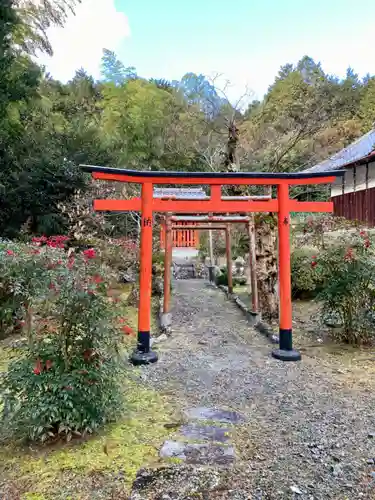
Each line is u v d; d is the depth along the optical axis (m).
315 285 7.10
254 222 6.44
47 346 2.41
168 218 6.30
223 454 2.29
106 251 6.76
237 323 6.22
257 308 6.17
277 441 2.49
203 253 13.83
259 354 4.59
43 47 12.27
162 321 5.99
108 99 17.05
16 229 9.02
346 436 2.55
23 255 4.39
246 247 9.56
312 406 3.06
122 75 18.97
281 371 3.94
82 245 8.12
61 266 3.02
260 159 9.55
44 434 2.27
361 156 11.49
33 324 2.60
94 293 2.46
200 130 11.52
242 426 2.70
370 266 4.50
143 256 4.41
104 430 2.57
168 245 6.27
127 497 1.92
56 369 2.36
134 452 2.32
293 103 8.97
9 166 9.56
